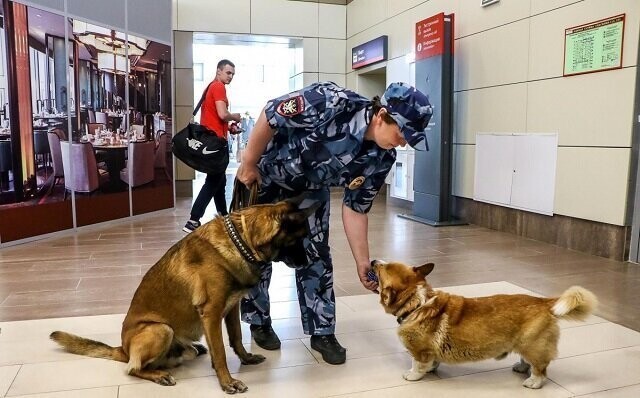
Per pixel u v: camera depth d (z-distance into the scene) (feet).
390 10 29.89
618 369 8.64
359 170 8.08
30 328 10.41
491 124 21.36
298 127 7.75
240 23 34.88
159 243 18.54
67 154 19.86
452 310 7.88
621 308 11.60
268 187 8.87
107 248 17.69
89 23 20.68
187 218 24.34
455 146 23.88
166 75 25.82
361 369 8.72
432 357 8.03
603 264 15.55
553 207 18.30
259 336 9.61
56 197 19.53
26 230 18.34
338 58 37.19
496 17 20.74
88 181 21.07
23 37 17.80
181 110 34.32
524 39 19.31
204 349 9.41
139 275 14.26
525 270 14.89
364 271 9.12
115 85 22.26
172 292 7.91
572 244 17.63
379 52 30.91
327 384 8.17
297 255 7.97
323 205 8.96
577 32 16.94
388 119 7.39
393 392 7.92
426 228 21.84
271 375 8.48
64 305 11.83
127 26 22.84
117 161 22.62
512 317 7.70
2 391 7.79
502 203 20.84
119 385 8.02
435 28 22.41
